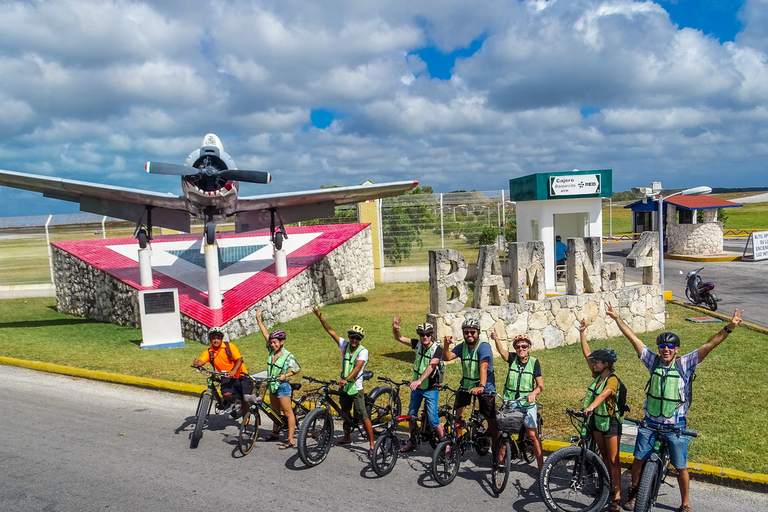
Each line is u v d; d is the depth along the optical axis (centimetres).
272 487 594
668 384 517
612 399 543
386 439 634
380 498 570
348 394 681
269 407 730
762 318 1468
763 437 691
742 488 592
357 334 672
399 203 2314
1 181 1540
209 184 1526
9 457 665
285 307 1598
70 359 1144
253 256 1894
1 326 1602
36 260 2275
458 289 1118
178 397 932
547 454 682
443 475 611
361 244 2122
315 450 663
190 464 655
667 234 3012
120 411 855
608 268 1294
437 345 648
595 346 1205
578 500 560
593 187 1652
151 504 550
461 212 2289
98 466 643
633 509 524
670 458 525
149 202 1582
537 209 1705
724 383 916
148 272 1569
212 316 1362
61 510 535
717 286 1995
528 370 607
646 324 1366
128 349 1253
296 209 1869
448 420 648
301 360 1132
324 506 550
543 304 1194
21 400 899
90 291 1759
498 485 603
